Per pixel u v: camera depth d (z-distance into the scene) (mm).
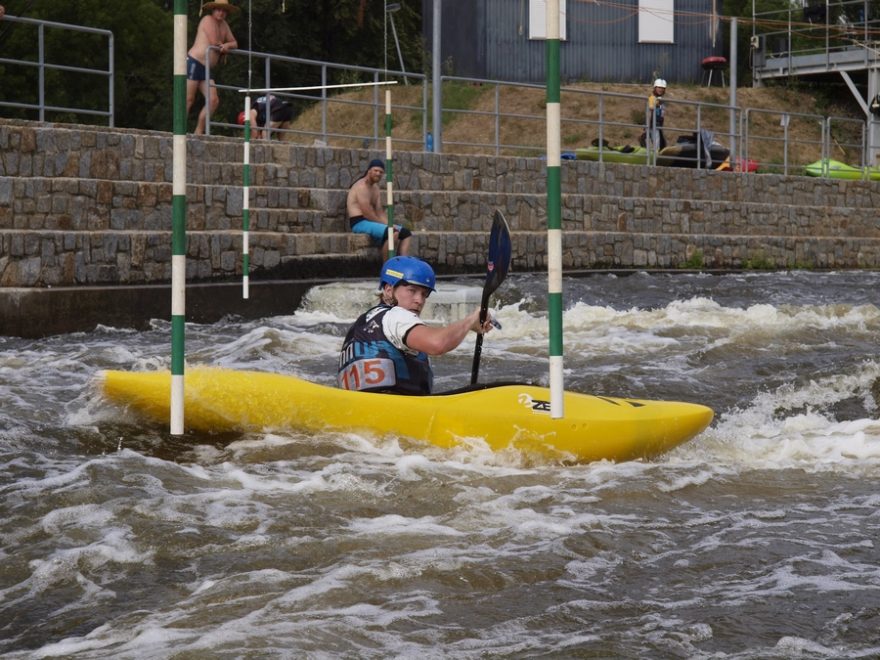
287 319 40562
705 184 68500
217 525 14484
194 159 45969
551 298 16719
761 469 18875
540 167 60094
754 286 52000
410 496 16188
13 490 15844
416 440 18984
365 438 19047
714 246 66188
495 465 18641
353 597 12016
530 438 18703
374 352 19484
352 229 47750
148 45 121562
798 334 34594
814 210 73938
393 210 49031
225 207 44750
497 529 14633
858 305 42656
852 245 75062
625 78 103562
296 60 52656
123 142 43281
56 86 114625
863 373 28141
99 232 38750
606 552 13812
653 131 68938
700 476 18141
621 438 18906
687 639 10977
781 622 11438
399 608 11727
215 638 10742
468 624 11336
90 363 29062
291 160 49531
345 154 51656
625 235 61406
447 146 96438
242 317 41250
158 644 10633
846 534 14789
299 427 19172
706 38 106188
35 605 11867
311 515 15047
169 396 19156
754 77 113812
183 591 12234
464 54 101188
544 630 11219
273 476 17109
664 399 25906
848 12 110375
